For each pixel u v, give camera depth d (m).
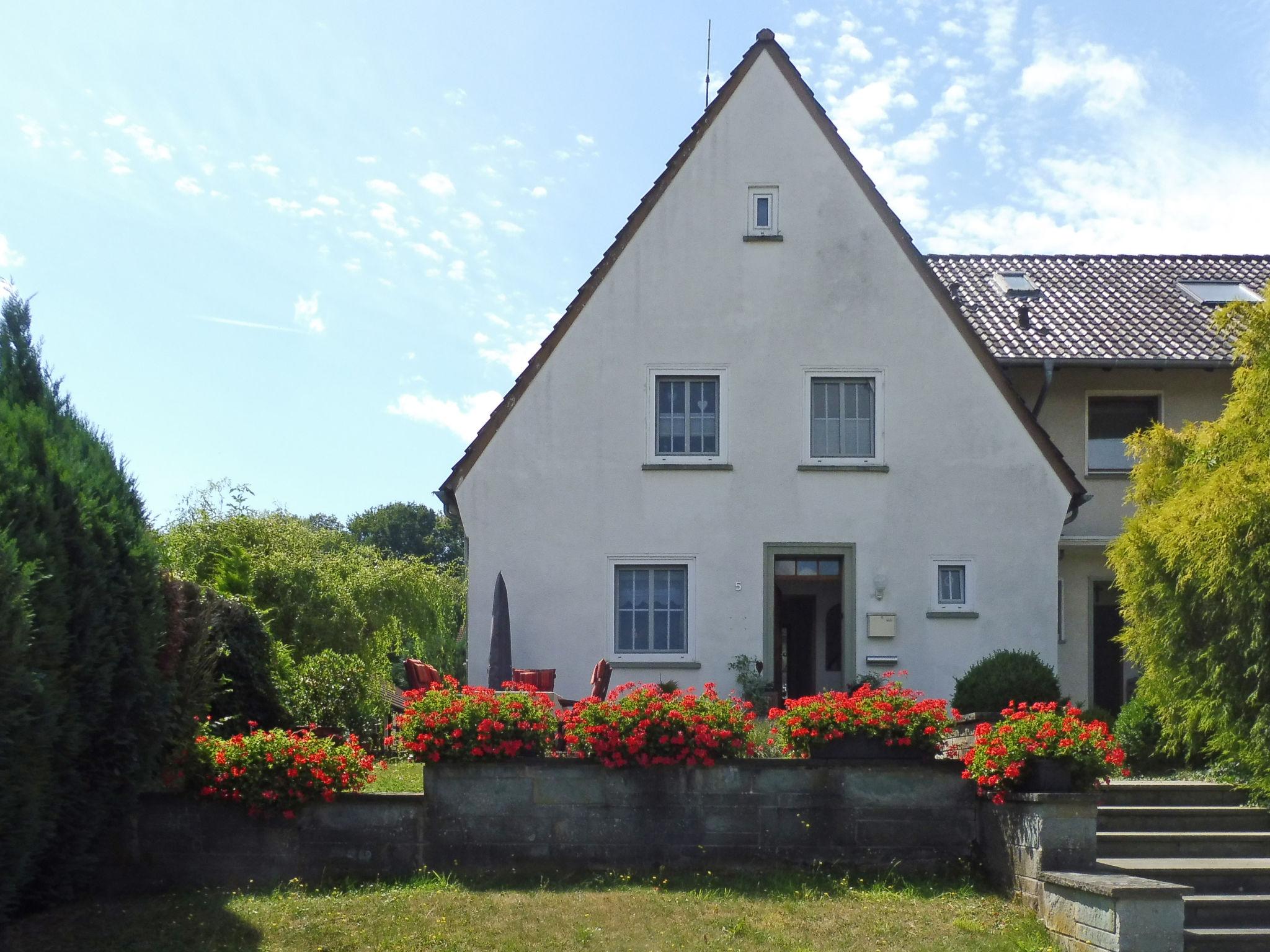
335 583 24.64
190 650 10.85
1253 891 10.45
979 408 17.81
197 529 24.20
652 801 10.88
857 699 11.30
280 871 10.73
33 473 8.97
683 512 17.69
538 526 17.64
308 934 9.23
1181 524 12.61
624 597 17.75
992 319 20.08
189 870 10.72
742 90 18.19
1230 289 21.34
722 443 17.78
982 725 10.79
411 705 11.28
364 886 10.52
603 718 10.91
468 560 17.75
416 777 12.93
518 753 10.91
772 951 9.08
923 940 9.32
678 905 9.92
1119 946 8.74
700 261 17.97
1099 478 19.44
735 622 17.56
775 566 17.92
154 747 9.93
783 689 18.09
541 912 9.70
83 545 9.28
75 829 9.62
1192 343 19.16
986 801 10.86
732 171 18.08
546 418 17.80
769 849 10.88
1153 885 8.93
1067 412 19.58
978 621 17.58
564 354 17.88
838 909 9.91
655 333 17.89
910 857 10.92
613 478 17.73
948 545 17.67
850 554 17.66
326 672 16.38
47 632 8.70
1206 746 13.04
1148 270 22.50
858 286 17.94
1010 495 17.70
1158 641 13.18
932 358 17.86
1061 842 9.86
